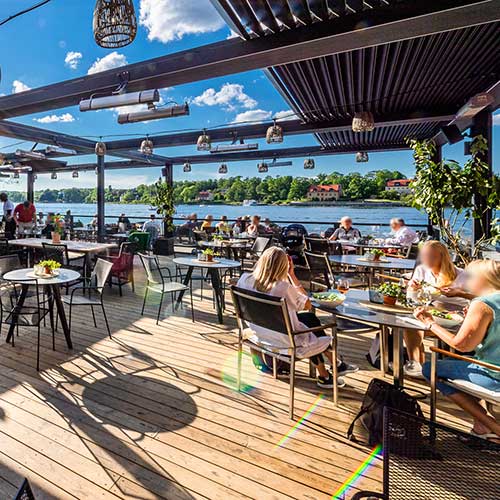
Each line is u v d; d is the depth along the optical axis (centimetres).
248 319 240
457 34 328
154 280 427
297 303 239
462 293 258
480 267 204
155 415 227
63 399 244
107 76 407
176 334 375
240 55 325
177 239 1099
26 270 349
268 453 194
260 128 743
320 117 622
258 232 815
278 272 240
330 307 236
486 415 192
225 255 716
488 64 403
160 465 183
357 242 666
